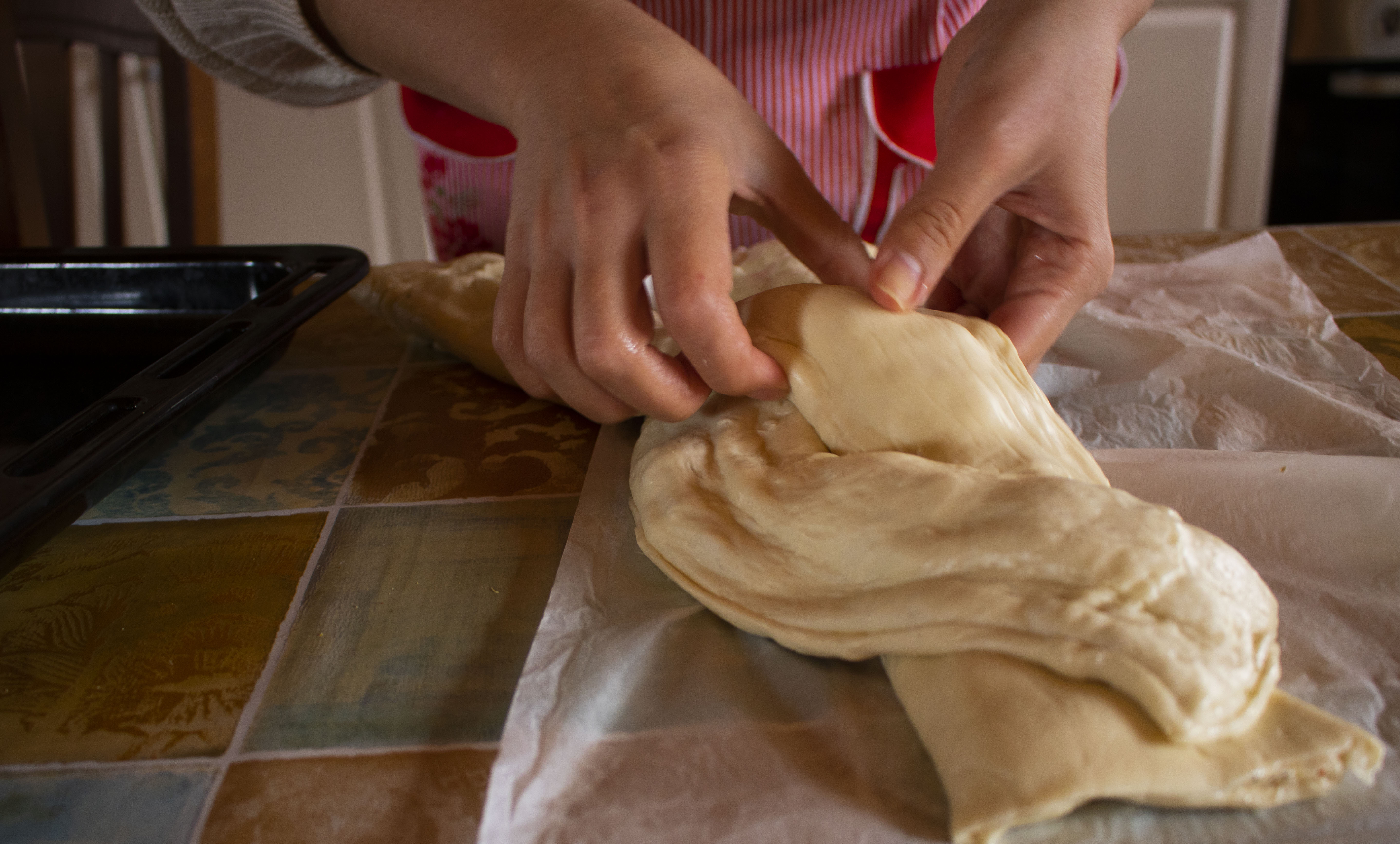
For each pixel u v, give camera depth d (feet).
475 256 3.84
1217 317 3.61
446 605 2.29
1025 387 2.27
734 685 1.97
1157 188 7.83
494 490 2.77
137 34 6.10
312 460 2.97
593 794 1.72
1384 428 2.77
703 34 3.88
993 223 2.77
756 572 2.10
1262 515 2.41
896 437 2.17
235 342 2.60
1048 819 1.60
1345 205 7.59
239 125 8.35
